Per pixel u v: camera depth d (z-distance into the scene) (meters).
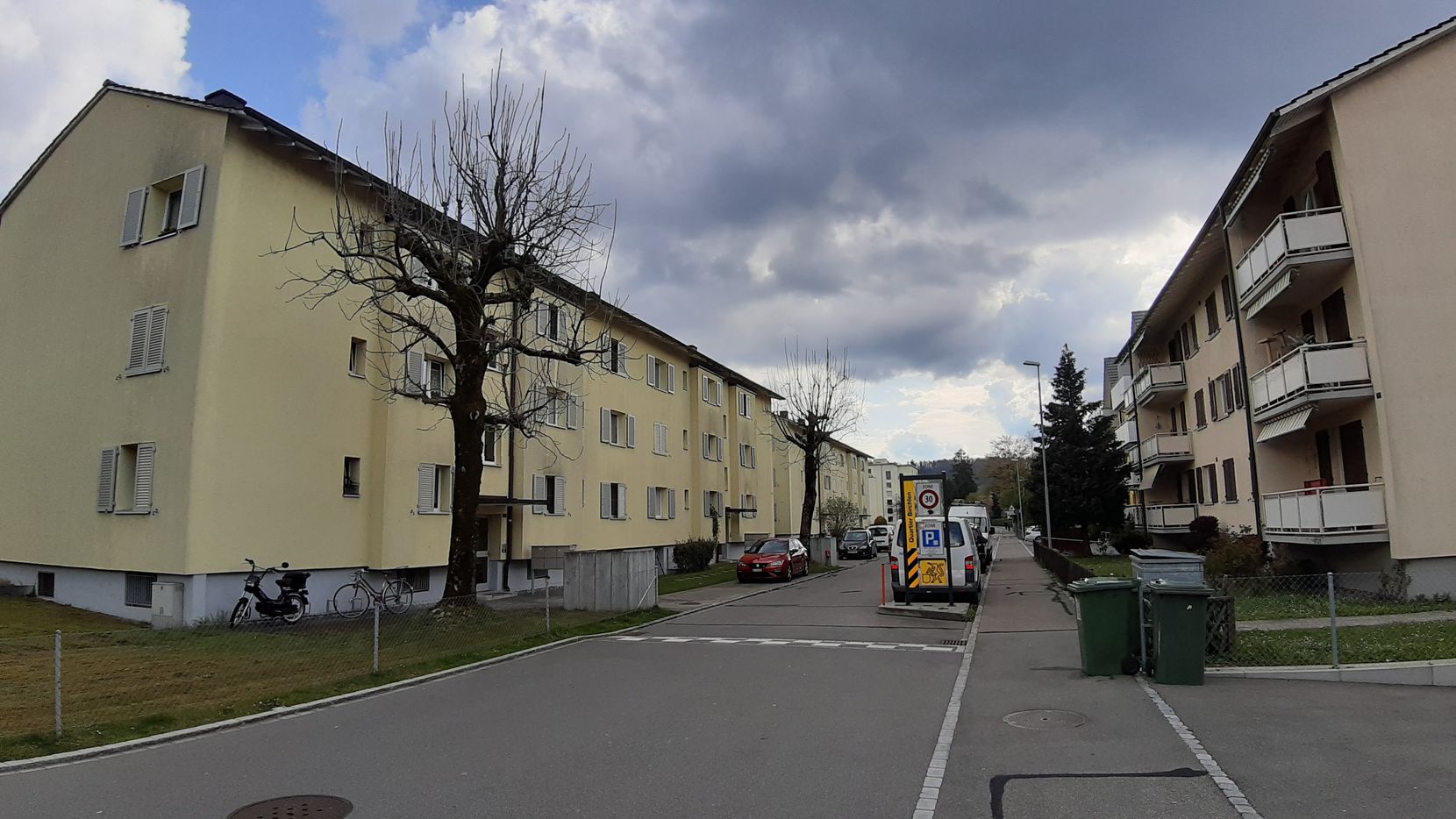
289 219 18.72
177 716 8.95
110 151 19.64
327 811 5.95
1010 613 18.97
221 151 17.47
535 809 5.91
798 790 6.29
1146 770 6.59
